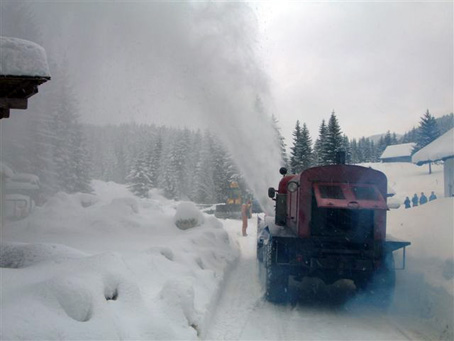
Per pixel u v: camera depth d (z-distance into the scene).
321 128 27.02
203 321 5.72
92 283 4.52
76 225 13.04
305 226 7.64
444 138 20.38
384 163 45.53
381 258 7.48
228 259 11.09
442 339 5.89
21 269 5.55
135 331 4.42
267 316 6.96
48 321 3.72
